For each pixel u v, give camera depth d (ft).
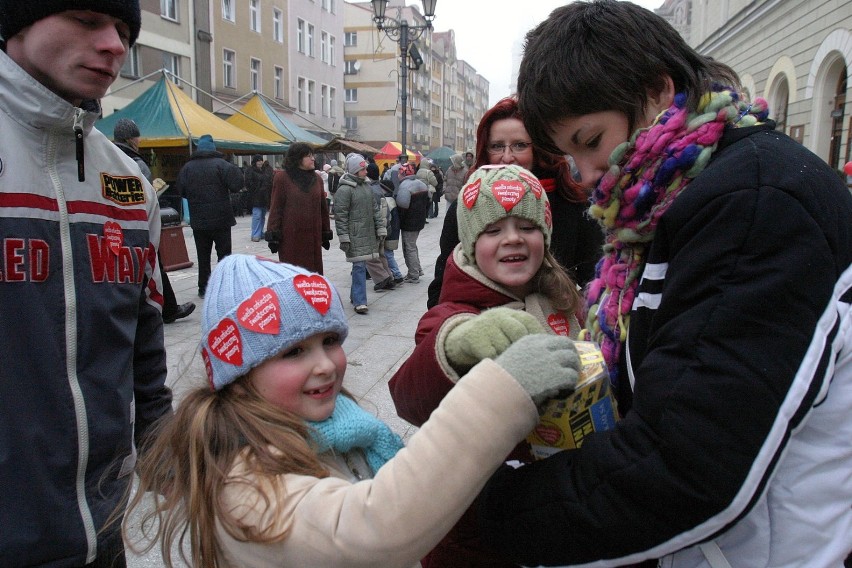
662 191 3.05
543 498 2.96
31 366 4.34
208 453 3.53
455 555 4.43
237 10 80.59
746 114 3.10
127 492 4.79
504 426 2.89
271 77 90.74
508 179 4.87
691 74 3.08
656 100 3.19
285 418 3.68
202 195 21.01
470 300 4.93
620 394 3.46
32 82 4.30
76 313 4.56
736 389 2.46
